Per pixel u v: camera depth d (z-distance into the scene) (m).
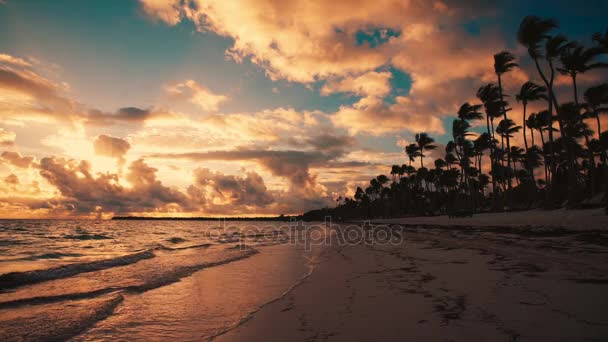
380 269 9.38
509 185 41.81
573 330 3.92
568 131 41.50
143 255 14.50
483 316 4.57
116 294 6.97
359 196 160.12
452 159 67.56
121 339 4.37
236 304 6.09
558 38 26.23
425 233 27.47
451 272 8.20
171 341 4.26
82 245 22.20
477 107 46.41
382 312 5.01
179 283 8.25
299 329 4.46
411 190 101.62
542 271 7.77
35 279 8.75
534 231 16.89
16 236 30.64
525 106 34.75
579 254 10.01
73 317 5.32
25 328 4.79
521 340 3.66
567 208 24.55
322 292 6.73
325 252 15.50
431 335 3.94
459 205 66.06
